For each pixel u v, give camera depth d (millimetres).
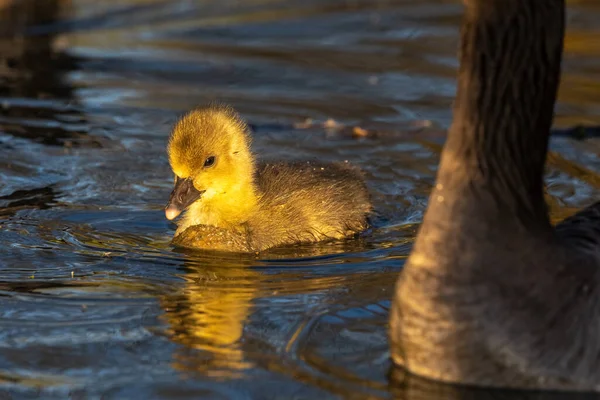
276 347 9539
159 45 23969
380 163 15992
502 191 8477
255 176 14094
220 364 9195
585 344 8305
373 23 26516
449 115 18578
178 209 13344
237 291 11148
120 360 9312
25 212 13570
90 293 11016
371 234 13492
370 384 8727
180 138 13633
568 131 17484
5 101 18859
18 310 10484
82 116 18047
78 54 22875
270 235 13172
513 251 8375
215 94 19781
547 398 8391
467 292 8328
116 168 15461
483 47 8438
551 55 8523
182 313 10445
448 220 8445
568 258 8523
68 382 8859
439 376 8586
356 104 19281
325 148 16641
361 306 10578
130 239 12945
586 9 26922
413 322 8562
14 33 24719
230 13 27609
